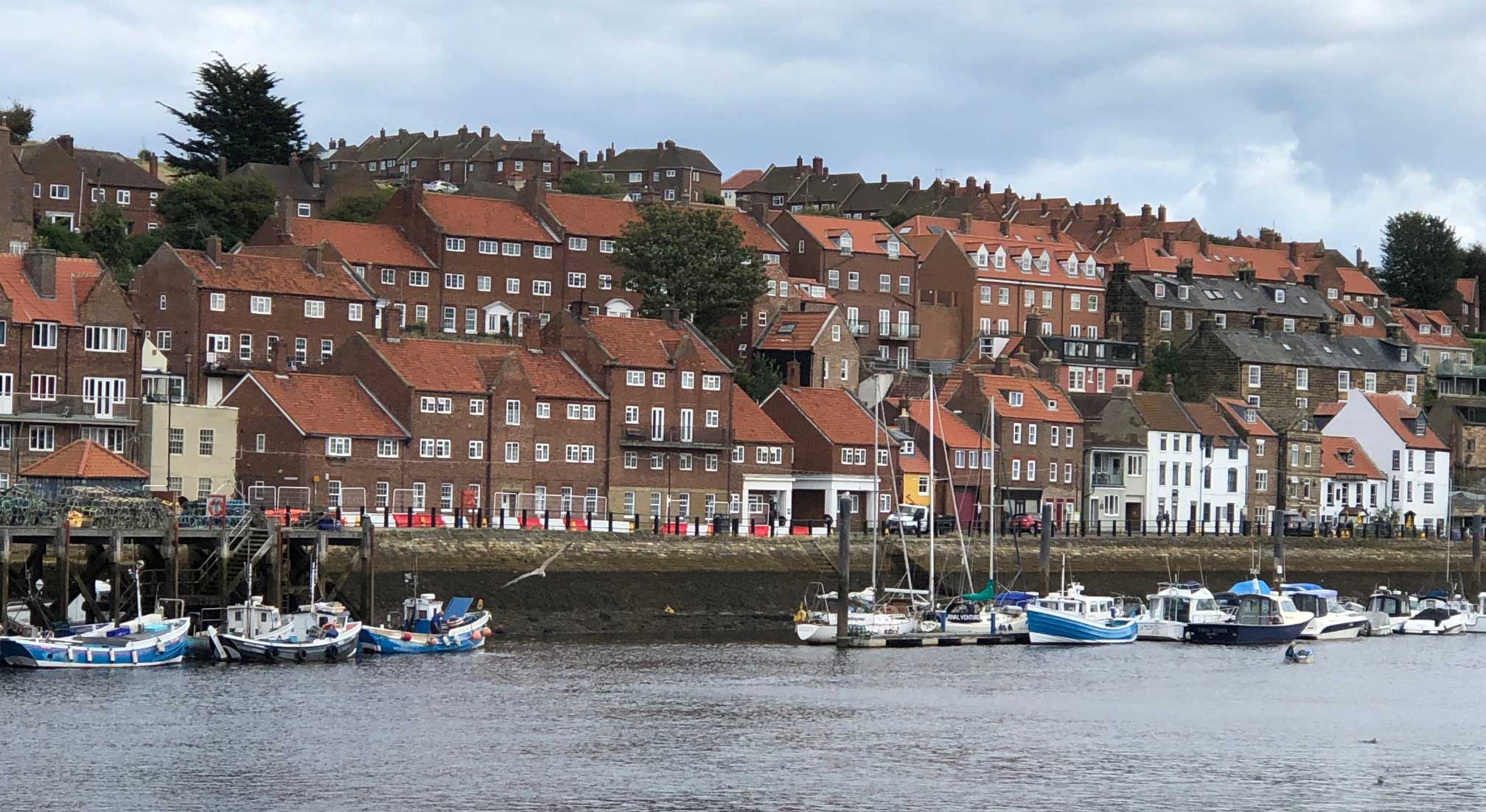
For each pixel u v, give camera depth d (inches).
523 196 7746.1
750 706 3897.6
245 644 4254.4
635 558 5374.0
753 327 7687.0
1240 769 3373.5
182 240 7711.6
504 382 5930.1
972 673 4495.6
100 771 3144.7
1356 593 6943.9
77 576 4244.6
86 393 5310.0
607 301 7751.0
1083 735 3663.9
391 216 7431.1
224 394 6156.5
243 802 2987.2
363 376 5836.6
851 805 3034.0
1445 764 3454.7
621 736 3528.5
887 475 6707.7
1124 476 7367.1
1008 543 6190.9
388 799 3016.7
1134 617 5433.1
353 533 4729.3
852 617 5054.1
